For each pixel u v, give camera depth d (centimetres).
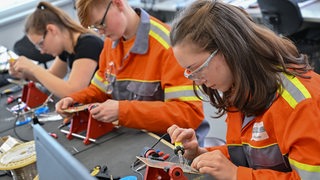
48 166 73
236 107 113
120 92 184
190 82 161
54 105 201
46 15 218
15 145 148
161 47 167
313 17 290
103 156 142
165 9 380
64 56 236
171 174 102
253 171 106
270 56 102
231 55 100
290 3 294
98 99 194
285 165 110
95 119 156
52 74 226
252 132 114
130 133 158
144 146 144
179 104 160
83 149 150
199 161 108
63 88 206
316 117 97
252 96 105
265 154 111
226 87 108
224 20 101
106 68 192
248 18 105
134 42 172
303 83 103
